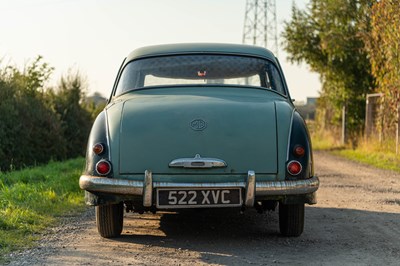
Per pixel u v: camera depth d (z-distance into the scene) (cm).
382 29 1762
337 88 2747
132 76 644
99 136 556
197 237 616
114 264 500
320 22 2703
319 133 3250
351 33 2595
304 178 548
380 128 1934
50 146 1658
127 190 535
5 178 1129
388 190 1036
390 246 578
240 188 538
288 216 597
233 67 643
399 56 1698
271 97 620
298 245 579
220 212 773
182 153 541
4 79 1531
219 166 538
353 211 801
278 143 550
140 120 559
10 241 577
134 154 543
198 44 671
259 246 573
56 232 644
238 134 548
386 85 1794
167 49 664
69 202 842
